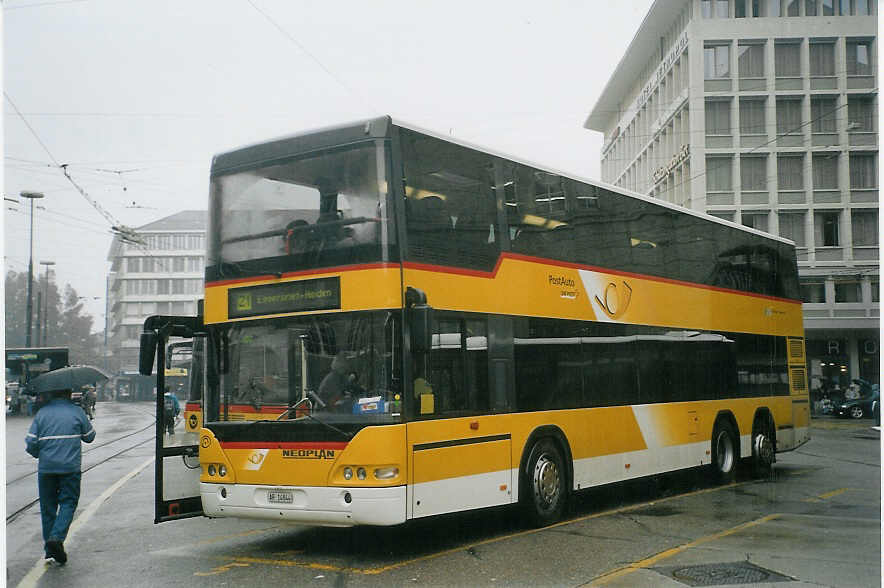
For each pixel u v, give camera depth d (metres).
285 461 8.77
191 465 10.00
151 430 34.19
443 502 8.99
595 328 12.09
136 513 12.20
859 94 45.56
